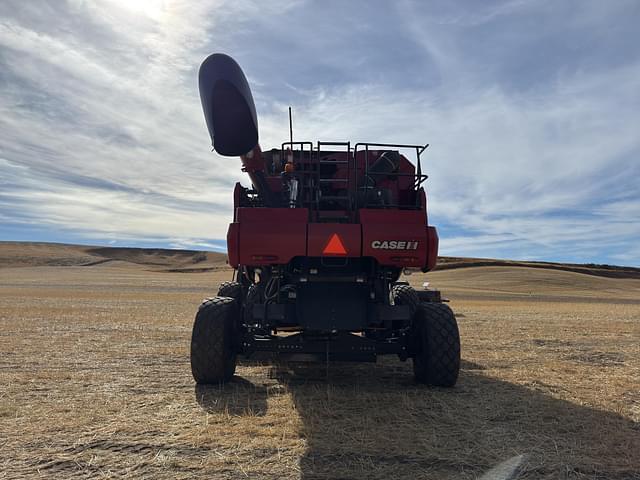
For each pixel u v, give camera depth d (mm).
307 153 6559
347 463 3527
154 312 16031
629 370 7066
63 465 3441
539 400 5227
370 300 5824
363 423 4379
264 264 5453
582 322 14828
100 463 3473
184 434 4035
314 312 5695
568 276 85125
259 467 3430
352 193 6184
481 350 8820
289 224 5414
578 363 7648
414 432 4180
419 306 6133
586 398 5367
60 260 138000
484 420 4539
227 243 5398
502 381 6195
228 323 5852
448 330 5676
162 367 6887
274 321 5902
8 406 4816
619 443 3967
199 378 5742
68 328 11234
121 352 8055
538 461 3598
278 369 6922
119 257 179500
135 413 4617
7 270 99562
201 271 109062
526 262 125250
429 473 3381
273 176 6617
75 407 4816
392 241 5395
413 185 6207
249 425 4254
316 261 5719
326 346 5672
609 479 3342
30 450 3701
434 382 5758
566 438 4082
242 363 7320
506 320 15359
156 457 3584
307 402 5066
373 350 5715
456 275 85938
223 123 5004
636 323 14594
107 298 26188
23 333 10312
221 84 4855
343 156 6520
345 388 5742
